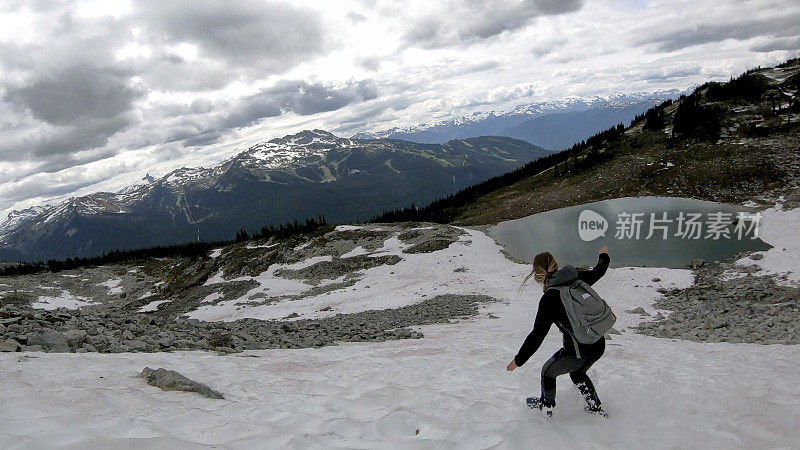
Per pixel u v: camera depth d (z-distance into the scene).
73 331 11.54
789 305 26.61
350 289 54.62
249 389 7.34
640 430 5.09
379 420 5.12
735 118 92.50
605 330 5.26
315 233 83.88
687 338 20.28
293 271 69.62
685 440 4.78
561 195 82.69
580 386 5.70
